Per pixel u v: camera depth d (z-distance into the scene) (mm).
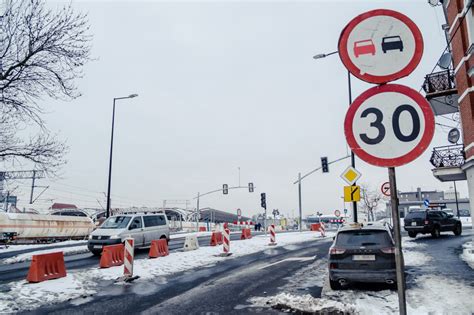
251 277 10328
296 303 6828
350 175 14336
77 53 11203
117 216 18438
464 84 14234
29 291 8867
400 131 2949
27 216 28031
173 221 49312
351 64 3090
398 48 3033
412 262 11906
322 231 27812
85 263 14578
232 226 57531
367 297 7344
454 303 6570
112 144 28844
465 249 14758
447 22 17234
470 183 14305
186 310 6891
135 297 8156
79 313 6879
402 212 84750
